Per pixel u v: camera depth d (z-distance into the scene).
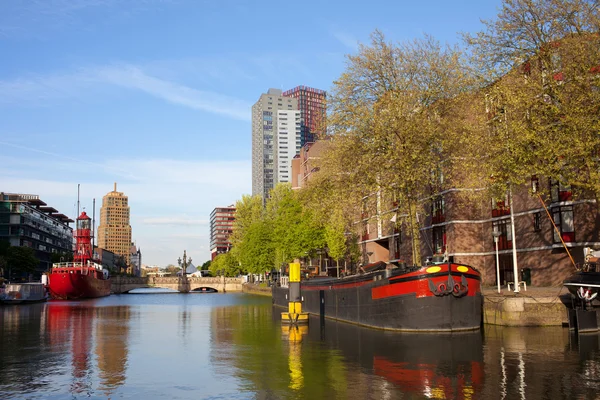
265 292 95.06
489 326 29.06
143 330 32.88
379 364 18.86
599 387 14.97
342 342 24.86
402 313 27.77
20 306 68.69
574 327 26.22
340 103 37.56
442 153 37.56
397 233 66.50
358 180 37.50
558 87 28.31
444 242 52.81
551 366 17.83
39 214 175.75
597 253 31.36
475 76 32.88
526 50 30.20
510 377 16.31
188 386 16.03
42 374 18.09
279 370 18.28
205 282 147.62
